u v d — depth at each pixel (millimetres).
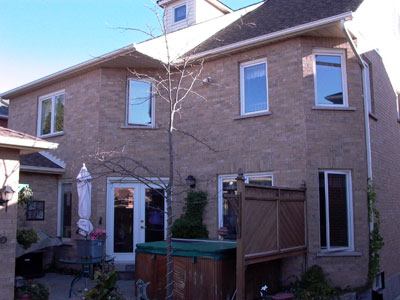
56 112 14742
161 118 13117
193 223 11734
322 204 10477
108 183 12664
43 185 13492
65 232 13609
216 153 12016
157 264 9555
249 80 11922
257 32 12289
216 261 8531
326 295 9578
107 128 12898
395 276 12102
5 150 7992
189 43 13406
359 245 10414
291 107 10836
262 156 11164
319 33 10742
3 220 7824
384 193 11867
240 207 7734
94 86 13234
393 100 13617
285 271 10203
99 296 6965
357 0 11641
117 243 12625
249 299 8906
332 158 10562
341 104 11023
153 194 12961
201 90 12602
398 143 13648
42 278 12055
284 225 9172
